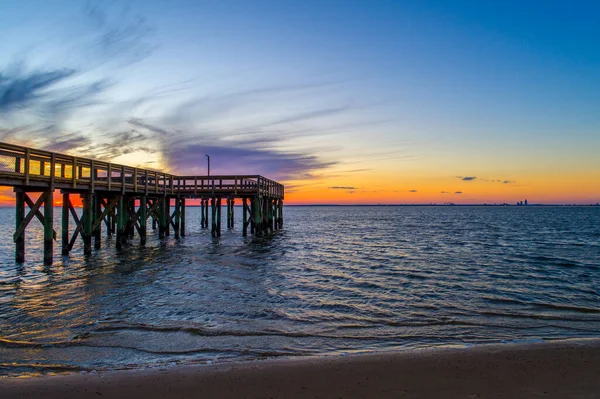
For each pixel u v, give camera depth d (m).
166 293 11.12
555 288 12.25
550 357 6.00
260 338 7.34
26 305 9.77
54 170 14.43
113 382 5.23
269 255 19.62
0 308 9.48
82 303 9.96
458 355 6.14
